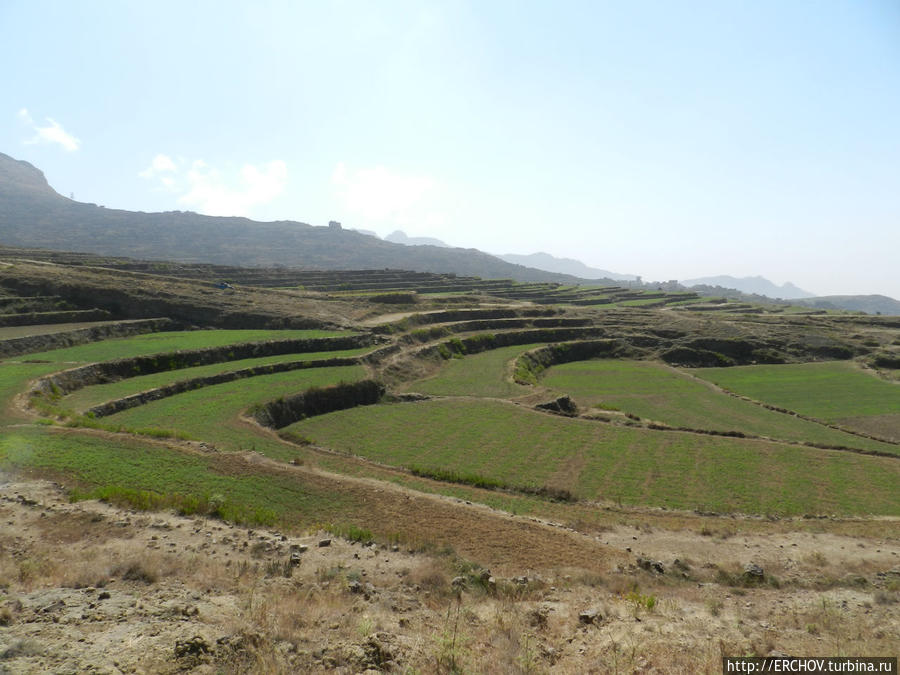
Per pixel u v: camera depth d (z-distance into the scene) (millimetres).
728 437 50688
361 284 169125
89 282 88000
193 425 42094
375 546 21859
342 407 56031
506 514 29359
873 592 19734
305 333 80312
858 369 92688
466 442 46125
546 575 20609
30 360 55656
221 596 14883
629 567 22391
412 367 76875
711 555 25672
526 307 127688
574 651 13320
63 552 18000
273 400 49875
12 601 12656
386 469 39062
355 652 11797
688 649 13328
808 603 18297
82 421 36906
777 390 79188
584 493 36500
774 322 125188
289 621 13203
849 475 40906
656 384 79812
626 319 124000
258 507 25812
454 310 118812
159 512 23469
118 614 12414
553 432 49250
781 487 38312
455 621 14867
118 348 63938
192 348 65000
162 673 9984
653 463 42312
